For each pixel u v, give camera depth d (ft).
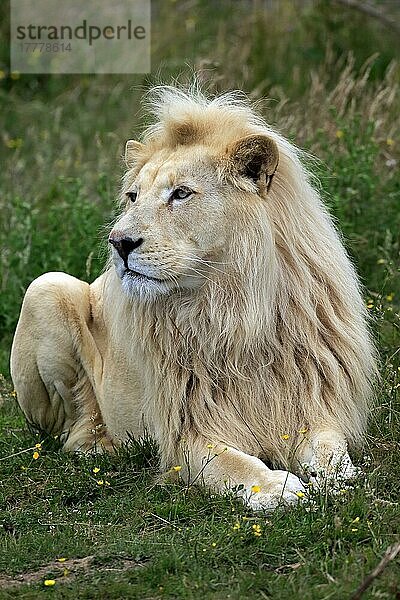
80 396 38.04
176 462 32.71
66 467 34.81
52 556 27.55
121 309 33.58
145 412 34.65
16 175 65.46
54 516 30.99
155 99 35.73
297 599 23.71
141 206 31.53
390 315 43.24
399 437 33.42
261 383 32.27
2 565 27.09
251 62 73.20
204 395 32.30
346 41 73.82
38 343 37.76
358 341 33.47
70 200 55.16
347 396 32.83
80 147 67.15
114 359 35.37
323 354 32.48
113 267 33.50
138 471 33.55
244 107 34.14
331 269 33.27
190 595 24.26
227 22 80.53
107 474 33.81
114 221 37.65
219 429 32.17
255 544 26.84
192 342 32.30
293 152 33.78
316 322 32.53
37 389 38.45
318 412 32.32
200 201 31.37
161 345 32.58
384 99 58.70
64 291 37.73
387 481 30.71
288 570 25.70
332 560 25.25
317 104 58.90
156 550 27.04
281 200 32.58
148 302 32.55
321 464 30.55
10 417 41.45
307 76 69.97
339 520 26.81
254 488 28.73
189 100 33.88
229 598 24.09
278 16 76.13
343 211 50.34
